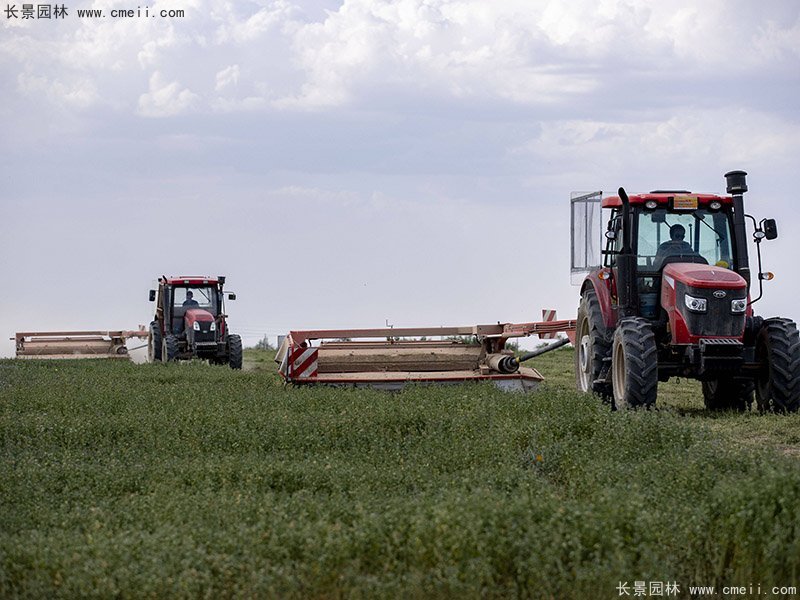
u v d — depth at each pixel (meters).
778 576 10.12
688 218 23.72
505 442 15.90
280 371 27.48
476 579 9.41
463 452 15.24
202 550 9.82
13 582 9.89
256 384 27.06
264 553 10.03
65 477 14.30
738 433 20.08
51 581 9.63
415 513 10.74
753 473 12.12
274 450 16.30
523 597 9.61
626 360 21.73
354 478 13.52
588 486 12.98
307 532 10.23
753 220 23.69
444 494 11.84
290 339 26.94
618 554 9.63
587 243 25.83
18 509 12.56
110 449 16.81
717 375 22.44
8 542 10.57
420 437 17.20
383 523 10.44
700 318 21.86
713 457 13.96
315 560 9.80
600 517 10.27
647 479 13.11
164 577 9.31
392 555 10.02
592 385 24.36
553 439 16.50
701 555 10.71
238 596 9.27
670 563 10.31
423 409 19.16
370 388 25.97
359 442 16.91
